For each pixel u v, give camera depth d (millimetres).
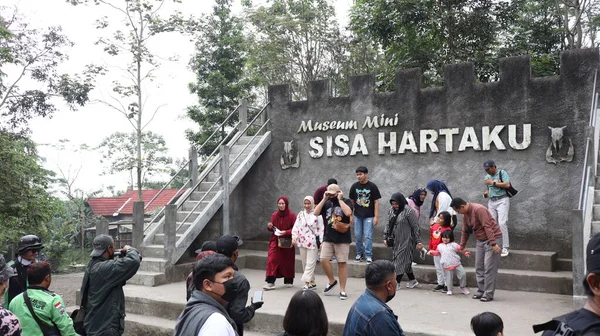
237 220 12867
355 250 10867
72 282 19172
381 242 11352
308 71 25938
